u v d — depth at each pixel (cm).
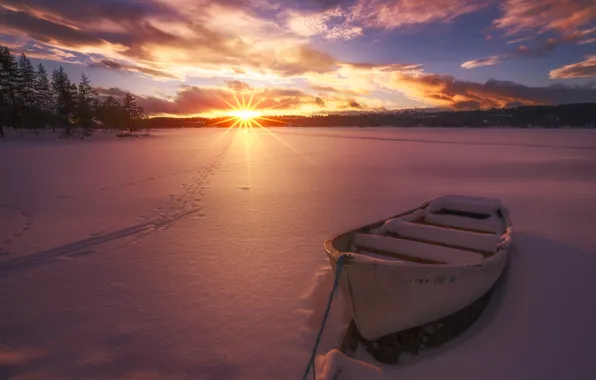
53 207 962
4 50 5572
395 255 424
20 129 5584
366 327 339
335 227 753
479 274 350
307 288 464
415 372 304
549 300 409
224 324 384
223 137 6600
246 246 634
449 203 660
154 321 392
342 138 5603
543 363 309
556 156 2448
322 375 279
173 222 805
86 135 5838
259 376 306
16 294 459
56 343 354
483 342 340
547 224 752
